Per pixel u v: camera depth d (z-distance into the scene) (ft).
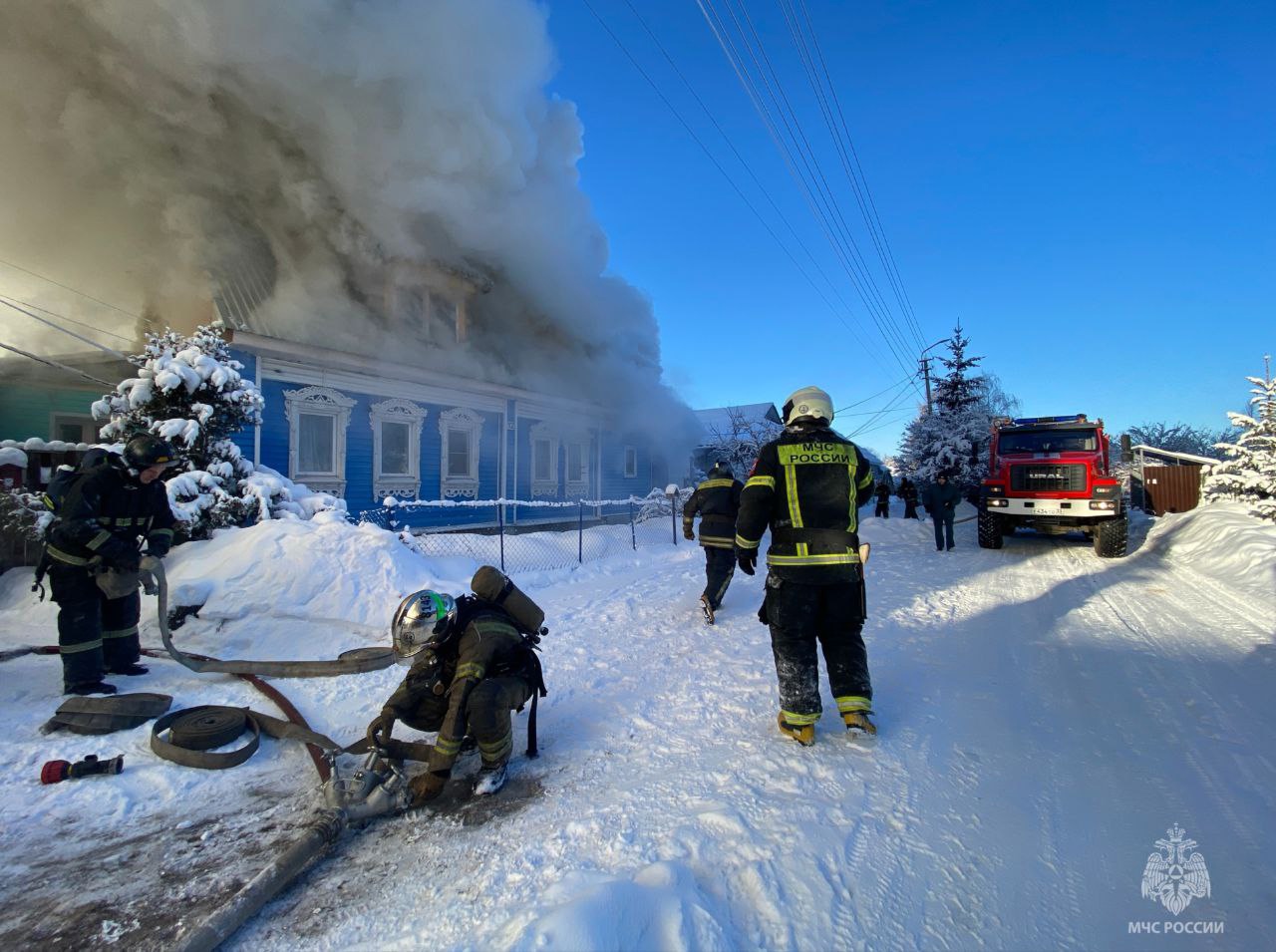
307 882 6.95
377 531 20.18
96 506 12.34
